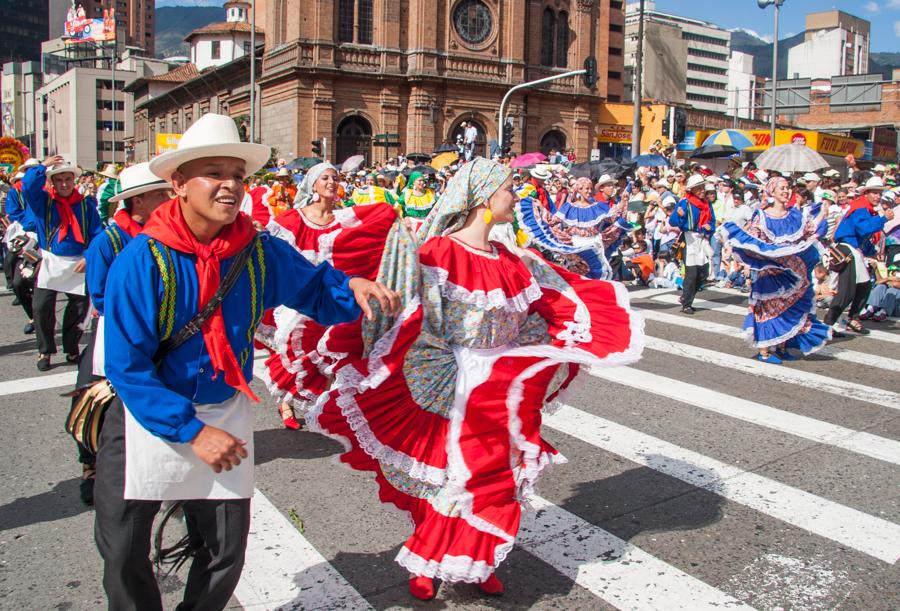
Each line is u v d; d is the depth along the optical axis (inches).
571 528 176.1
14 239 371.6
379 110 1649.9
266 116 1745.8
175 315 106.6
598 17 1926.7
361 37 1643.7
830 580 154.5
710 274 605.3
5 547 167.9
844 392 296.2
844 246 398.0
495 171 146.4
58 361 339.0
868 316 456.1
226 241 109.7
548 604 144.4
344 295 121.8
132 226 173.3
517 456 144.8
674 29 3398.1
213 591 114.2
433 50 1654.8
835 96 2598.4
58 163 301.7
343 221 157.0
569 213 444.5
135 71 4350.4
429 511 142.0
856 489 201.2
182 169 107.4
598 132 1987.0
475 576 137.3
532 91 1792.6
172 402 102.1
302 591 148.5
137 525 109.0
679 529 176.1
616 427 249.1
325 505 188.4
